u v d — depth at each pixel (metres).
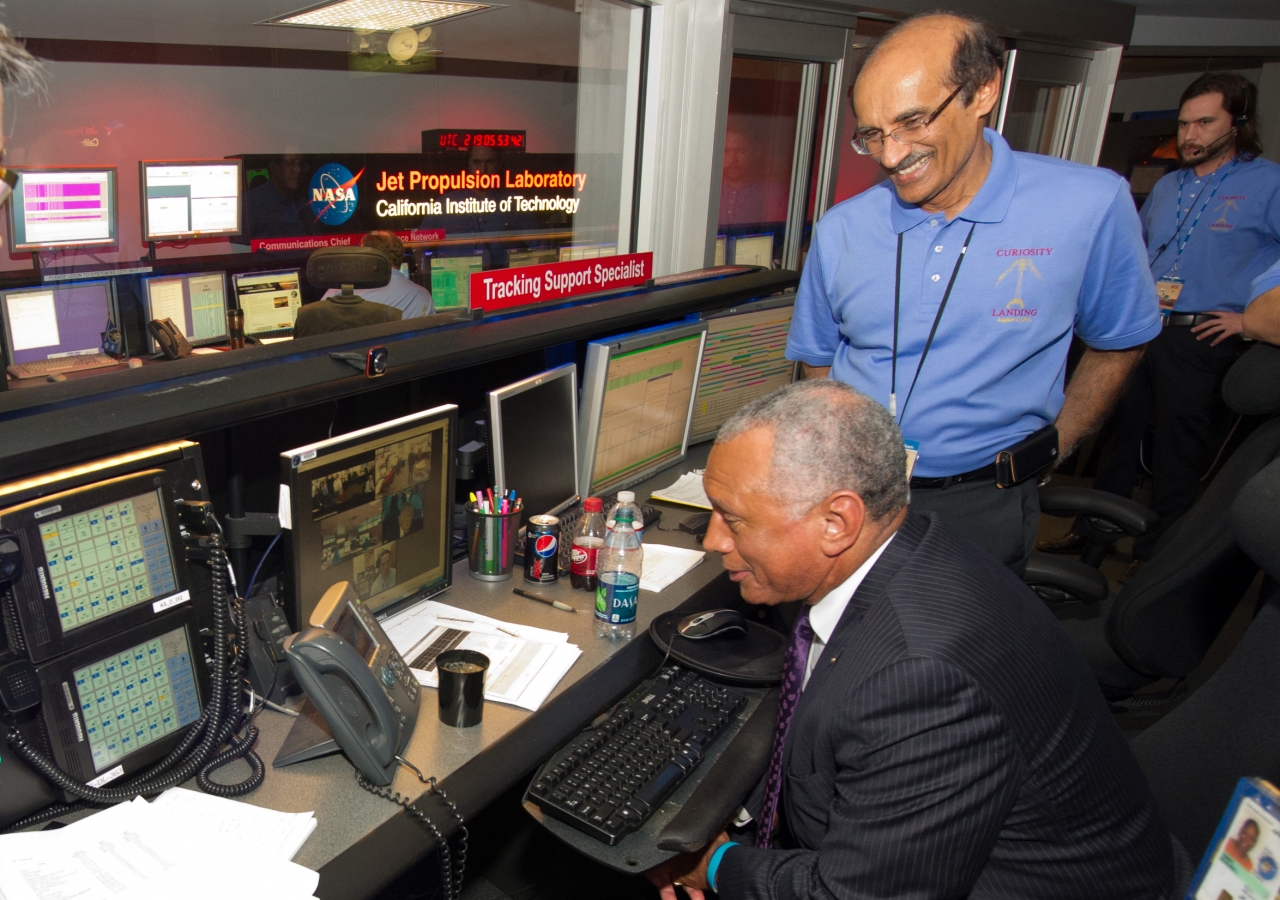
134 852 0.97
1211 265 3.35
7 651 0.97
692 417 2.48
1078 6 4.05
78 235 4.00
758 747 1.40
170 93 4.54
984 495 1.78
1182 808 1.14
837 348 2.01
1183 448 3.44
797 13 2.89
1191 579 1.69
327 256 3.23
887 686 0.99
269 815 1.06
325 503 1.35
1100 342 1.80
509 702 1.33
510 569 1.75
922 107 1.46
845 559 1.13
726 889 1.20
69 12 4.06
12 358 3.75
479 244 5.62
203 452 1.46
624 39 2.92
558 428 1.95
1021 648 1.05
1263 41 5.14
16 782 0.98
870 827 0.98
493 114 5.68
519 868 1.90
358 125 5.23
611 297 2.17
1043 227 1.63
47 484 0.99
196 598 1.16
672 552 1.92
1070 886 1.04
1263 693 1.06
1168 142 5.76
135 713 1.09
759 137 3.21
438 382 1.91
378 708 1.11
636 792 1.28
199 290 4.30
